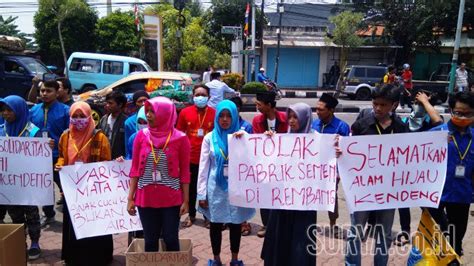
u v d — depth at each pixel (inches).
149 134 132.7
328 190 135.9
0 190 159.6
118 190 151.5
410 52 1093.8
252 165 140.6
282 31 1128.8
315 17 1318.9
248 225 197.6
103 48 1115.3
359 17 957.8
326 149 136.1
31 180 159.5
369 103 749.3
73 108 151.6
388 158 134.6
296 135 137.7
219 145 151.0
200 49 1101.1
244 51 884.0
